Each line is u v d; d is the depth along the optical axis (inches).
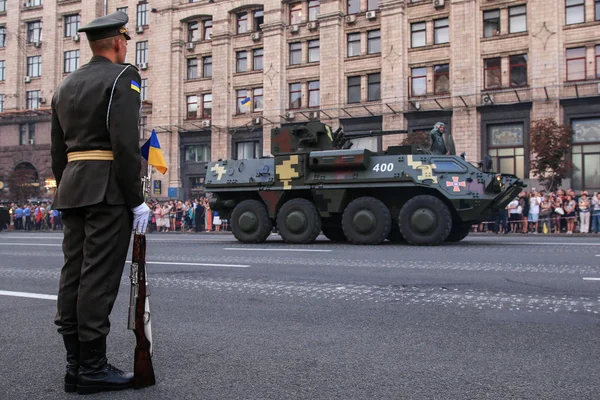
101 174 120.0
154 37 1763.0
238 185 564.7
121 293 255.6
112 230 120.3
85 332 118.1
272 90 1571.1
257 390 120.3
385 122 1409.9
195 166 1704.0
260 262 361.7
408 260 351.9
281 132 562.6
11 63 2026.3
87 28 126.3
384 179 502.3
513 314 194.2
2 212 1330.0
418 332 171.3
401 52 1387.8
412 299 223.6
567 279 265.9
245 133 1622.8
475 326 177.6
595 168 1206.3
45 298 246.2
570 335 165.2
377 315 196.1
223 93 1653.5
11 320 199.2
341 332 173.0
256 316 198.2
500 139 1295.5
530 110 1255.5
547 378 126.9
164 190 1722.4
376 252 411.2
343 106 1476.4
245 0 1625.2
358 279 277.6
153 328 181.9
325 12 1487.5
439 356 145.6
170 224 1198.9
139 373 121.4
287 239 534.3
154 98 1752.0
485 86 1314.0
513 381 124.9
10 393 120.7
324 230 595.2
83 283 119.0
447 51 1348.4
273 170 550.6
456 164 496.4
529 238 633.6
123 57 131.6
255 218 556.1
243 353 150.6
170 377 130.0
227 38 1651.1
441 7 1355.8
